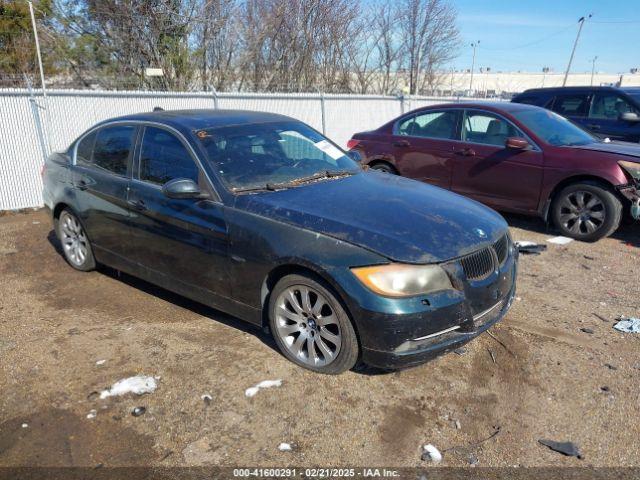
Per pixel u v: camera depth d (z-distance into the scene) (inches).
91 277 209.0
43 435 116.2
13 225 293.0
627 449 112.3
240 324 166.2
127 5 577.6
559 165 255.1
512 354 148.7
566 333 161.0
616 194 245.3
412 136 311.4
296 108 483.8
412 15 927.7
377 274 121.0
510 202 274.5
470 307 128.3
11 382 135.9
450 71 1088.8
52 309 179.8
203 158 156.0
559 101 414.6
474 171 283.6
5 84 525.7
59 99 339.9
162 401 127.2
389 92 922.1
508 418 122.2
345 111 534.0
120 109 368.8
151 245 169.3
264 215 139.3
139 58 601.6
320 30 789.2
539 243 253.3
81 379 136.8
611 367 142.3
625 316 173.5
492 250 137.2
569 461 109.0
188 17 611.2
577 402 127.7
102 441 114.1
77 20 591.5
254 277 141.3
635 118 359.6
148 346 153.0
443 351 125.8
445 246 127.4
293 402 126.4
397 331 120.1
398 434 116.4
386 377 136.9
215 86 660.7
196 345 153.2
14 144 326.3
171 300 185.8
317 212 135.9
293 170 166.1
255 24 723.4
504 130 277.9
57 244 253.4
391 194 152.6
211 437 115.1
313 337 136.7
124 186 175.8
